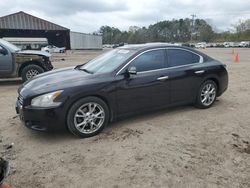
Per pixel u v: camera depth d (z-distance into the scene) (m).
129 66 5.10
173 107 6.36
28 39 43.97
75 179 3.47
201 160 3.91
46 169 3.72
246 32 104.88
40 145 4.45
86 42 66.94
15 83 10.54
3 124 5.45
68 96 4.45
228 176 3.52
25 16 51.69
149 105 5.35
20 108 4.66
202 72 6.02
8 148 4.35
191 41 114.19
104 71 5.09
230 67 15.89
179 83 5.68
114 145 4.39
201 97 6.18
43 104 4.38
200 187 3.28
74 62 22.48
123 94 4.98
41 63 10.22
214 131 4.98
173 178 3.46
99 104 4.75
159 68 5.45
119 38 135.38
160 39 126.00
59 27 54.78
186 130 5.01
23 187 3.33
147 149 4.24
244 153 4.14
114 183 3.38
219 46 84.88
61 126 4.49
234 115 5.89
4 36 51.84
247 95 7.90
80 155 4.08
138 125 5.26
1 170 2.20
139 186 3.31
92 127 4.75
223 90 6.62
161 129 5.05
